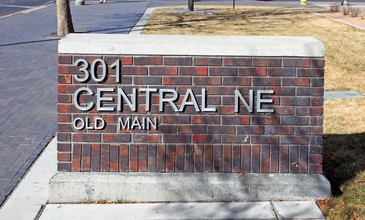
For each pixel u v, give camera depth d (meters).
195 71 5.46
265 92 5.48
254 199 5.52
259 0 36.56
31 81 11.41
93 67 5.43
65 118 5.51
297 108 5.54
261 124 5.54
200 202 5.50
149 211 5.29
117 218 5.14
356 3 34.22
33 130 8.05
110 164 5.55
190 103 5.49
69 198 5.47
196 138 5.54
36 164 6.60
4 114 8.91
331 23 21.23
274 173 5.59
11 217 5.14
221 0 35.62
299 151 5.58
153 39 5.78
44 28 20.19
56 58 14.11
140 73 5.46
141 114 5.52
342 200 5.50
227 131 5.54
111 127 5.52
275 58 5.47
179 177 5.51
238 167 5.57
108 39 5.68
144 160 5.56
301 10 27.44
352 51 15.09
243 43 5.52
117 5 30.14
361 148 7.14
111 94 5.49
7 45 16.12
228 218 5.13
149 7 28.44
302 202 5.46
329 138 7.57
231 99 5.51
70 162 5.55
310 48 5.44
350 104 9.66
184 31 18.38
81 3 30.22
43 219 5.11
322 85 5.50
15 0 34.50
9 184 5.96
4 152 7.05
